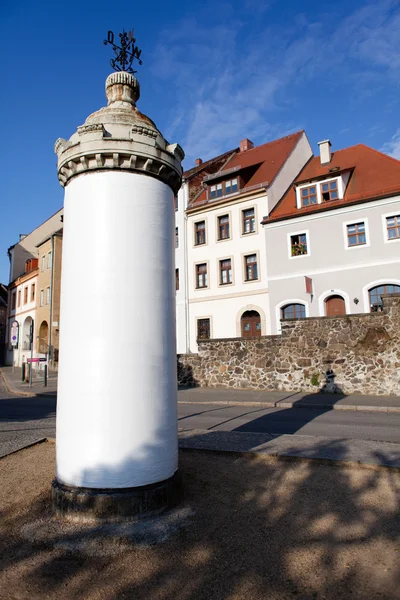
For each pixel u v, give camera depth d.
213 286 29.66
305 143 33.84
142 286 4.59
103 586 3.21
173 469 4.69
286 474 5.58
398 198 22.83
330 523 4.10
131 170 4.72
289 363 16.83
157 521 4.20
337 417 11.48
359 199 23.75
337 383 15.74
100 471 4.28
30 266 41.12
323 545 3.71
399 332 14.84
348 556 3.52
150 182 4.82
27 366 26.38
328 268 24.50
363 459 6.08
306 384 16.36
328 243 24.69
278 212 27.25
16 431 9.44
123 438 4.33
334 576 3.26
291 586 3.16
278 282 26.19
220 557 3.57
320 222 25.09
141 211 4.71
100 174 4.68
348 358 15.66
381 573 3.28
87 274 4.56
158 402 4.55
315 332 16.36
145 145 4.71
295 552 3.61
